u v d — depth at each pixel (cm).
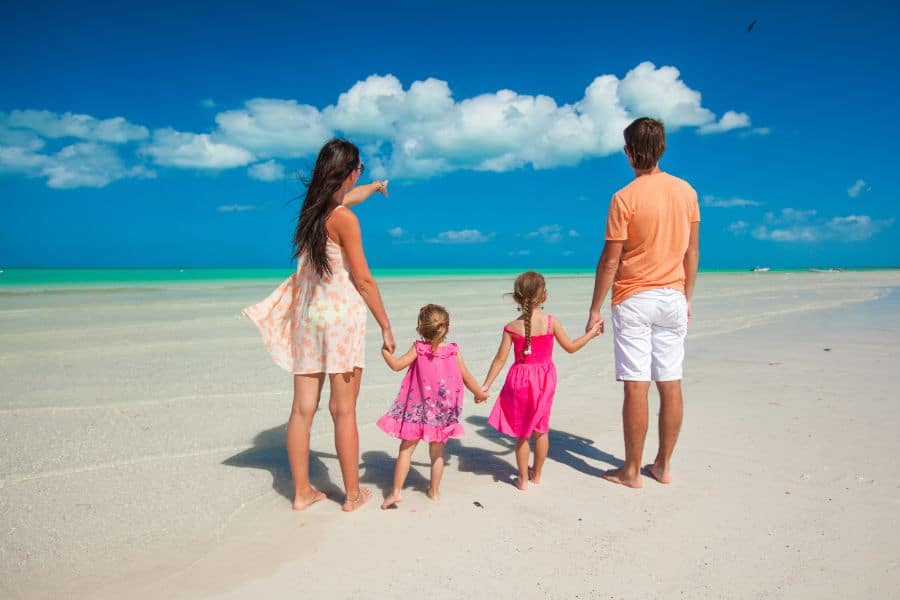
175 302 1376
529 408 364
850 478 370
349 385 332
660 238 357
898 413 511
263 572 265
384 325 341
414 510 334
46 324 977
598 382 653
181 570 267
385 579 260
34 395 545
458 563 273
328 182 327
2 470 376
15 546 285
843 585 253
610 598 245
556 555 280
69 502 334
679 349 368
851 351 815
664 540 295
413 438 343
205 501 340
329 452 433
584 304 1444
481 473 396
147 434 451
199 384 597
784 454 414
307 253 333
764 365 725
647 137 360
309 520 320
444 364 349
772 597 245
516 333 373
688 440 448
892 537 294
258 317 343
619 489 363
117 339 842
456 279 3038
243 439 446
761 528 306
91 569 267
